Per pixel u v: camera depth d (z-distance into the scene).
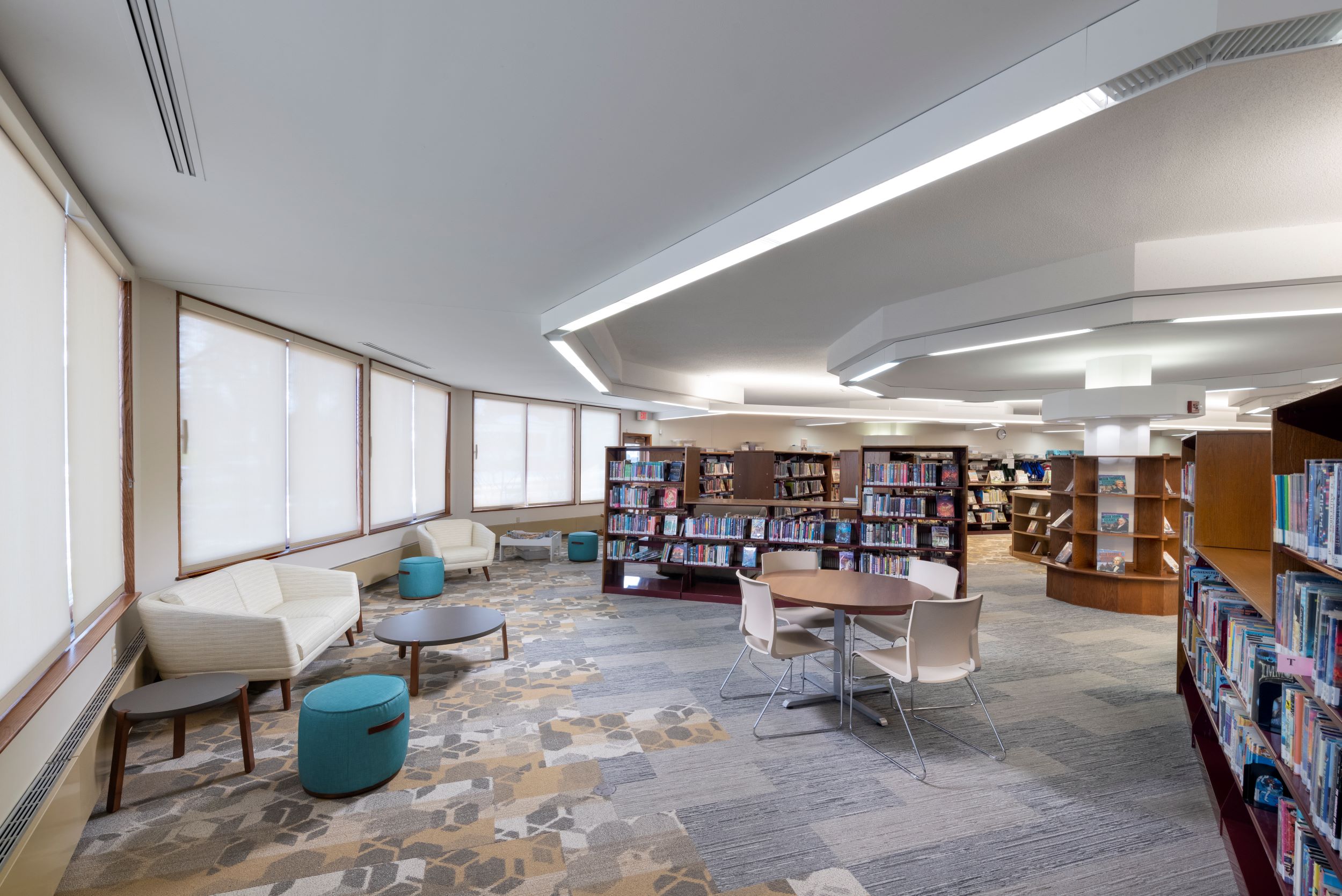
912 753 3.56
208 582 4.42
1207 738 3.56
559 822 2.84
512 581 8.39
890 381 8.17
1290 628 1.84
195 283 4.21
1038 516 10.75
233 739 3.60
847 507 7.36
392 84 1.90
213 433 4.88
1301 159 2.65
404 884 2.41
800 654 3.90
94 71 1.85
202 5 1.53
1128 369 6.25
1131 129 2.41
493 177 2.56
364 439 7.27
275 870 2.47
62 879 2.39
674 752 3.52
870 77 1.92
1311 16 1.48
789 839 2.74
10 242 2.23
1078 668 5.11
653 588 7.61
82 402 3.11
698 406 10.71
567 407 12.35
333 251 3.51
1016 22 1.69
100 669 3.23
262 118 2.11
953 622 3.49
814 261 4.11
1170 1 1.60
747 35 1.69
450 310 4.82
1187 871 2.55
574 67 1.83
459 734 3.72
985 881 2.48
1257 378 7.61
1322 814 1.66
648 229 3.14
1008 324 4.53
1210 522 3.45
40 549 2.56
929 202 3.14
